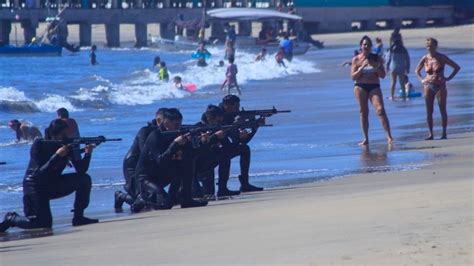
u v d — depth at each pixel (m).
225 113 42.16
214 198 39.91
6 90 101.44
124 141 65.25
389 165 46.50
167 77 129.12
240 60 177.38
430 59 57.50
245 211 32.75
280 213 30.53
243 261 22.27
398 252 21.30
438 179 38.09
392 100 88.12
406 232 23.80
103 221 34.78
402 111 77.62
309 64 160.50
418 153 50.66
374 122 70.00
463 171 40.94
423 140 57.31
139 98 103.31
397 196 31.97
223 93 111.44
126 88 112.00
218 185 40.81
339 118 75.38
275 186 41.97
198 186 40.31
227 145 40.69
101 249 26.61
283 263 21.53
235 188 42.72
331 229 25.70
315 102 92.25
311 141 60.12
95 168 51.75
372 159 49.50
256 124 41.44
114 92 105.69
